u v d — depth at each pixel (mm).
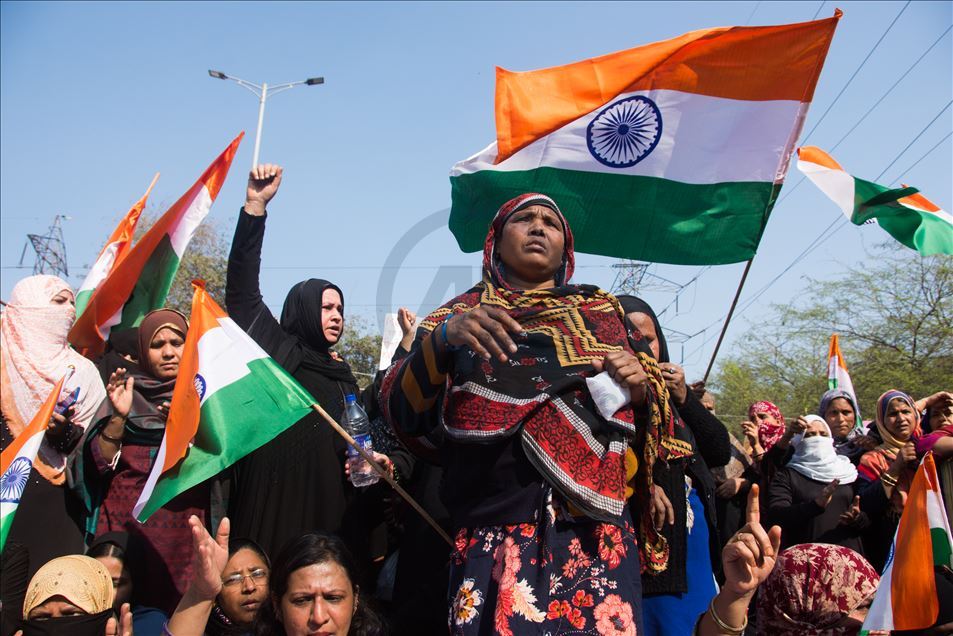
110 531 3980
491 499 2727
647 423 2895
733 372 35250
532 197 3135
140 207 6102
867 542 5348
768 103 4289
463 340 2607
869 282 21672
